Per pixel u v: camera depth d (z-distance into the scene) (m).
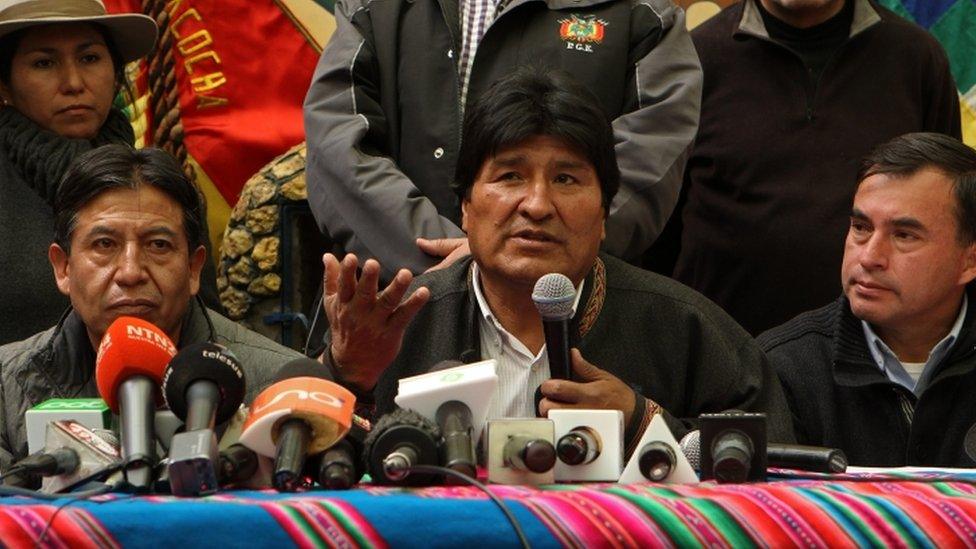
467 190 4.82
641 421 4.21
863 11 6.99
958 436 5.41
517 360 4.90
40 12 6.28
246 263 7.33
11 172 6.20
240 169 8.00
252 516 2.81
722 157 6.86
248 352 5.12
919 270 5.34
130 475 3.31
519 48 6.20
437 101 6.27
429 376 3.58
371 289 4.02
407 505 2.88
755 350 5.16
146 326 3.64
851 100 6.88
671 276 7.24
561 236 4.66
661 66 6.24
